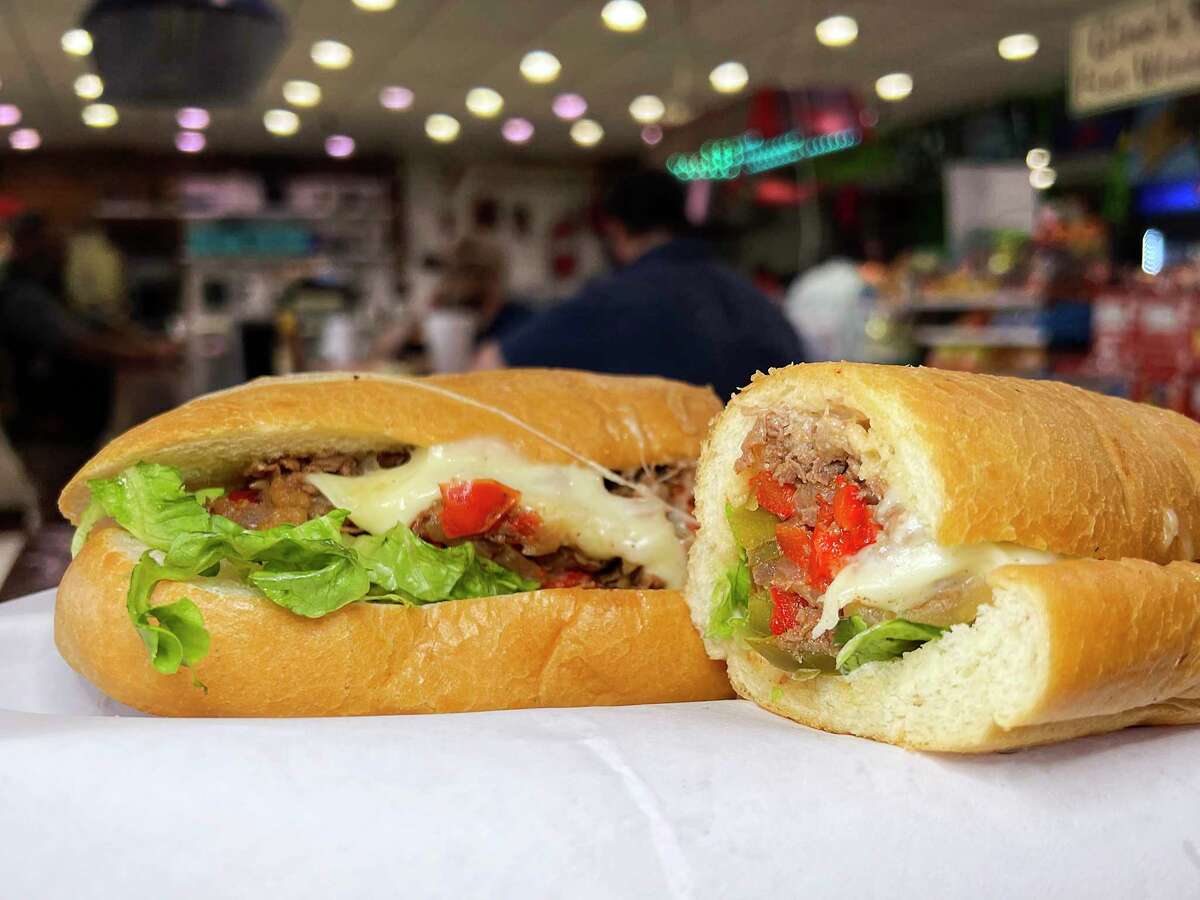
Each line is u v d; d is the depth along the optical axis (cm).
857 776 18
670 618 24
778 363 51
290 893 16
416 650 22
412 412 24
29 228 89
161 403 95
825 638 21
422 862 16
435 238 187
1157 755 20
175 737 18
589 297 50
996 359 96
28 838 17
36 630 25
